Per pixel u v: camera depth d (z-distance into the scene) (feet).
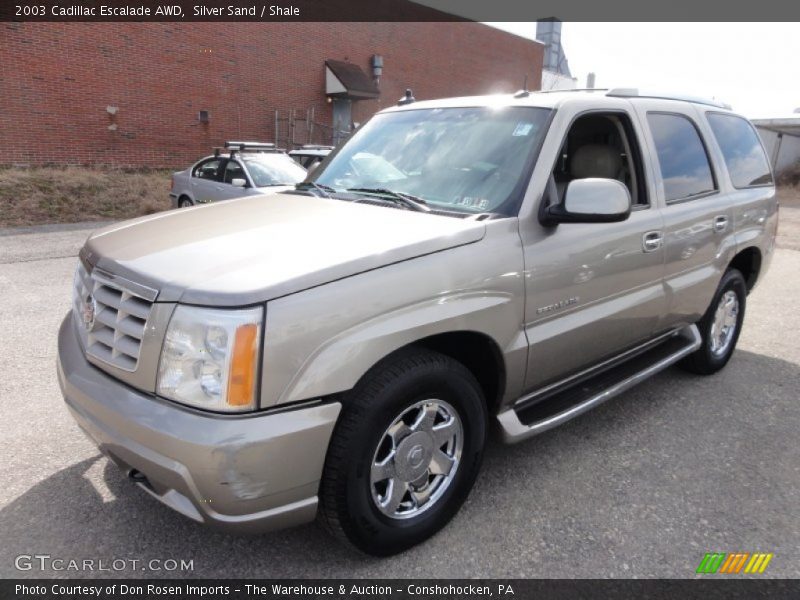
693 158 13.14
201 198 34.37
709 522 9.30
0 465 10.33
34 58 47.50
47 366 14.65
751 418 12.89
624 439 11.87
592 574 8.16
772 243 16.28
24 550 8.36
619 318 10.89
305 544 8.68
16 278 23.72
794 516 9.49
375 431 7.50
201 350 6.64
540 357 9.54
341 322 7.08
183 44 55.16
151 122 54.49
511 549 8.61
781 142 89.30
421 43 75.87
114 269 7.74
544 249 9.27
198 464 6.54
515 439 9.53
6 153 47.32
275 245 7.86
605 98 11.13
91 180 46.06
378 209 9.52
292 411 6.85
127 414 7.00
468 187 9.82
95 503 9.40
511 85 90.02
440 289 7.95
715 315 14.61
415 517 8.45
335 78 65.10
